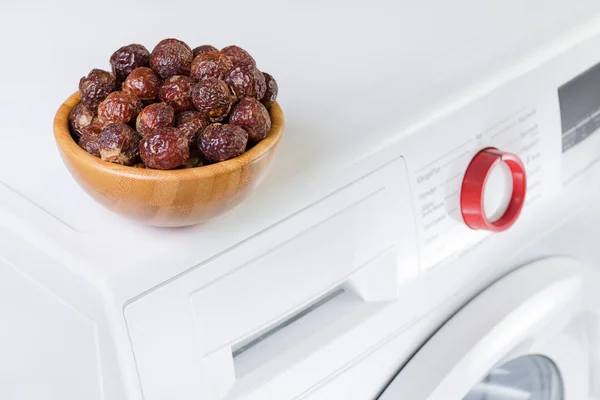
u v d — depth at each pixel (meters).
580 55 0.90
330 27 0.90
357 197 0.77
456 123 0.82
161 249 0.70
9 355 0.75
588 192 0.97
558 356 0.99
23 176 0.75
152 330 0.70
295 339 0.79
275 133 0.69
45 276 0.70
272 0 0.94
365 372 0.83
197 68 0.69
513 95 0.86
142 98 0.69
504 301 0.90
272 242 0.74
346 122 0.79
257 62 0.85
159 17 0.92
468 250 0.87
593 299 1.00
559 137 0.90
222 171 0.66
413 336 0.87
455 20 0.90
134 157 0.67
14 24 0.93
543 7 0.91
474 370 0.87
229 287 0.72
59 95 0.83
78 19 0.93
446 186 0.83
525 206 0.90
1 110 0.82
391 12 0.92
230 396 0.75
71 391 0.72
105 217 0.72
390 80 0.83
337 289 0.83
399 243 0.81
